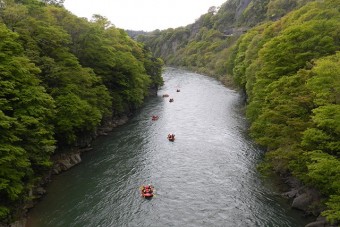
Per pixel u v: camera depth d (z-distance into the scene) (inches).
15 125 1007.6
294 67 1401.3
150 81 3142.2
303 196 1155.9
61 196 1267.2
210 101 3120.1
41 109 1120.2
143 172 1493.6
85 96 1722.4
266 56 1598.2
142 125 2279.8
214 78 4766.2
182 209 1178.6
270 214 1128.8
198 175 1461.6
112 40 2506.2
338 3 1900.8
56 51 1605.6
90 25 2113.7
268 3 5610.2
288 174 1355.8
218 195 1275.8
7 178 947.3
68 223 1090.1
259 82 1573.6
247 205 1197.1
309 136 935.7
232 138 1975.9
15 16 1460.4
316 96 1010.1
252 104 1701.5
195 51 6747.1
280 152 1128.8
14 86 1042.1
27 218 1107.9
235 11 7298.2
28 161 1079.6
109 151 1754.4
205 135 2047.2
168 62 7608.3
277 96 1273.4
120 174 1471.5
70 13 2066.9
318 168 836.0
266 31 2440.9
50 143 1178.6
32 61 1393.9
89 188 1336.1
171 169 1528.1
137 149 1790.1
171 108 2837.1
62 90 1508.4
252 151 1748.3
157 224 1084.5
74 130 1593.3
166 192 1305.4
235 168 1531.7
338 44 1409.9
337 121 824.3
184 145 1860.2
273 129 1192.2
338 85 899.4
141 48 3567.9
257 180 1400.1
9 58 1053.8
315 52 1366.9
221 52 5575.8
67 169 1510.8
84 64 2033.7
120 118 2364.7
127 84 2400.3
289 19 2241.6
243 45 3272.6
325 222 980.6
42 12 1711.4
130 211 1165.1
